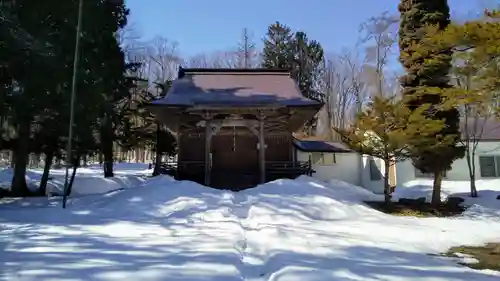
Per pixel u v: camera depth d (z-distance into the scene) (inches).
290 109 700.7
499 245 309.4
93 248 243.0
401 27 585.3
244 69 895.7
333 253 253.6
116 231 314.7
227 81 854.5
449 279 198.2
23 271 183.9
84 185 845.8
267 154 831.1
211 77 871.7
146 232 312.0
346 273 200.1
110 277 177.0
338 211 462.3
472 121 840.3
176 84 832.9
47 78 532.7
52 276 176.4
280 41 1772.9
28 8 528.1
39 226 331.6
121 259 212.7
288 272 195.2
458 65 349.4
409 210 519.5
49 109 565.3
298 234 321.1
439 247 310.8
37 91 531.2
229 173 761.0
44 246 246.4
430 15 551.8
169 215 408.8
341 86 1950.1
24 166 631.2
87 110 605.0
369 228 381.7
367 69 1628.9
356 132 552.4
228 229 331.0
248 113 707.4
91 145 665.0
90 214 406.0
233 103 684.7
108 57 714.2
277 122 802.2
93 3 623.2
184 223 362.9
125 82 853.8
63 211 417.4
